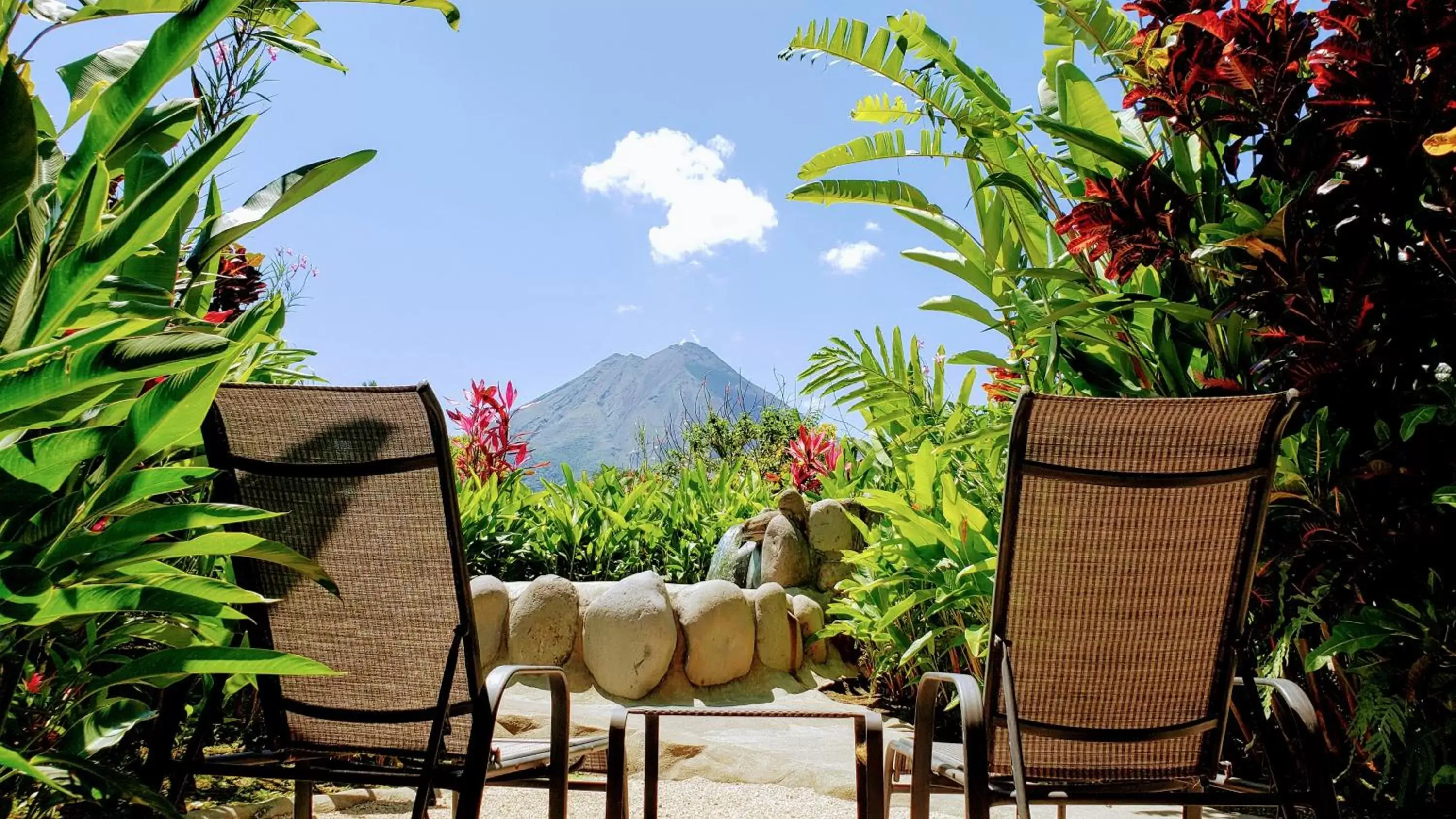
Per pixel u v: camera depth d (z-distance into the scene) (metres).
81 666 1.85
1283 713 1.60
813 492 6.60
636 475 7.72
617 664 4.24
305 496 1.68
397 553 1.67
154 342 1.11
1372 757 2.53
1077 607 1.61
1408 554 2.25
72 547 1.24
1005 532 1.58
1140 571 1.60
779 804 2.97
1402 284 2.27
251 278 3.11
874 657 4.42
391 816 2.75
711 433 13.15
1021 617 1.61
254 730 3.02
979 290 3.64
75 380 1.09
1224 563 1.61
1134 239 2.60
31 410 1.18
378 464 1.62
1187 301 2.91
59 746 1.59
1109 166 3.19
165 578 1.39
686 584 6.07
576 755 1.95
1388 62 2.27
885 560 4.08
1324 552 2.32
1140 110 2.72
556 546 5.80
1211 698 1.66
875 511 4.93
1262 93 2.48
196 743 1.66
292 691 1.78
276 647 1.77
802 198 3.75
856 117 3.89
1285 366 2.47
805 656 4.82
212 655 1.32
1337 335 2.31
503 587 4.57
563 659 4.40
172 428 1.24
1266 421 1.55
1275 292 2.34
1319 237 2.34
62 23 1.58
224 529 1.69
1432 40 2.19
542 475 6.43
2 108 1.14
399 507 1.65
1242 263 2.56
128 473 1.29
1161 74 2.63
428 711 1.69
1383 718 2.26
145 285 1.41
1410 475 2.23
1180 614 1.62
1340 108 2.33
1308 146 2.41
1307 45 2.41
